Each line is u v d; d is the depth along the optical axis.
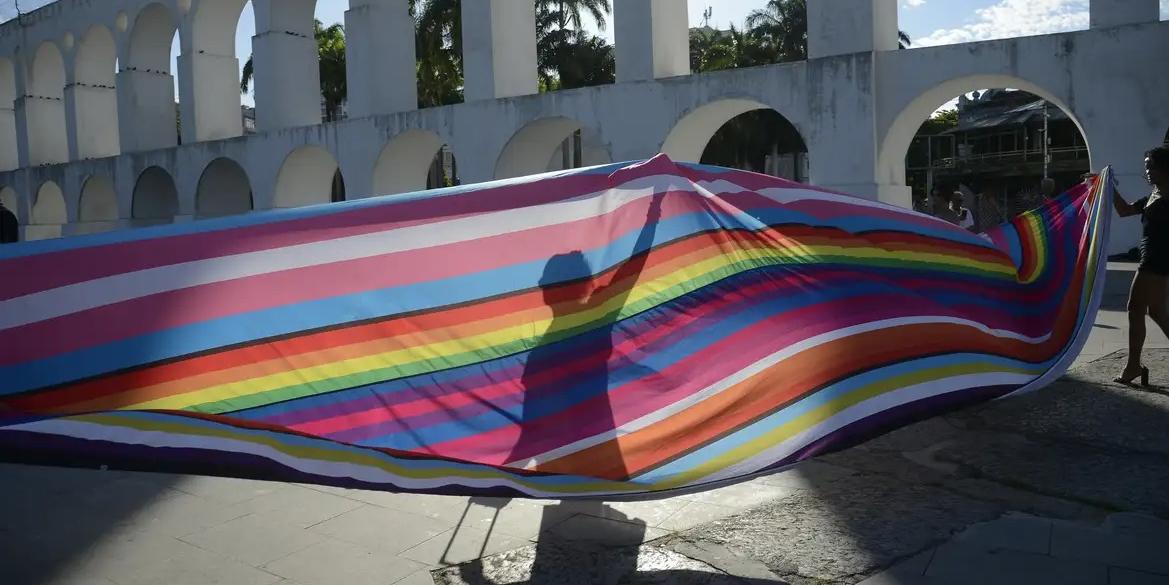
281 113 23.92
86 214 31.05
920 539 3.89
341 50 43.34
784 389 3.76
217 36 26.31
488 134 19.30
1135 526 3.93
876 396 3.93
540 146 20.02
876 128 14.70
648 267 4.00
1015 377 4.62
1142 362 7.07
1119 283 11.85
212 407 3.00
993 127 41.75
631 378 3.71
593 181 4.27
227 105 26.52
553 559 3.86
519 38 19.92
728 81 15.96
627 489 3.32
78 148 31.06
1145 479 4.49
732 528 4.12
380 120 21.09
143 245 3.18
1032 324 5.19
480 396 3.49
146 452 2.58
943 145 46.94
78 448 2.49
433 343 3.50
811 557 3.76
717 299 3.98
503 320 3.66
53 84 34.25
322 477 2.86
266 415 3.10
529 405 3.53
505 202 3.99
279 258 3.37
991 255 5.39
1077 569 3.51
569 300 3.81
